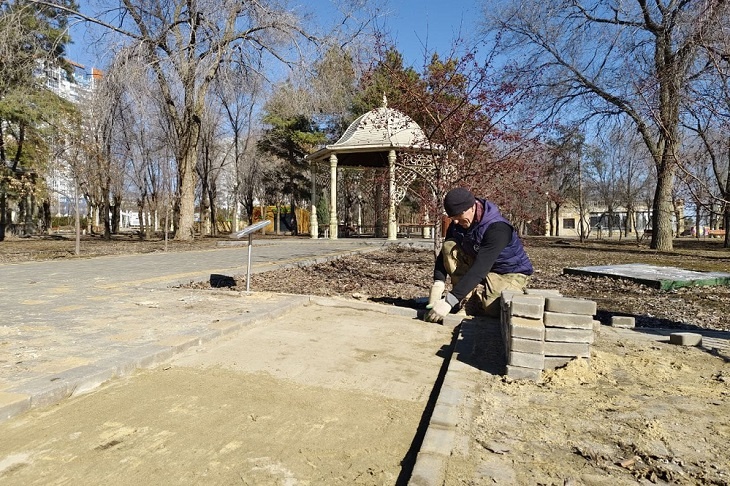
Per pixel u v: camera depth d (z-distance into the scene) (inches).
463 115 281.4
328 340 171.8
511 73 581.9
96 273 350.0
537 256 637.3
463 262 185.0
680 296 288.8
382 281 344.8
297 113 821.2
